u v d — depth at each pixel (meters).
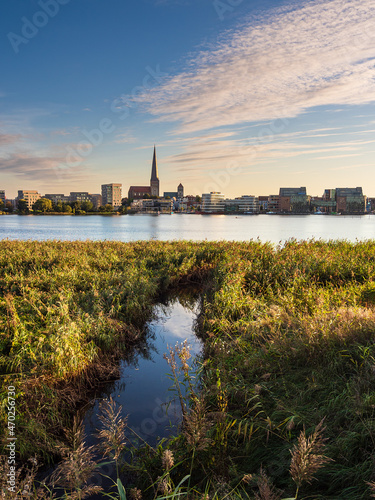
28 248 18.16
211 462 3.47
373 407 3.61
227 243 20.95
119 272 13.80
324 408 4.02
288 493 2.96
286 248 16.12
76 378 6.21
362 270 11.41
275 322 7.14
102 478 3.97
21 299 8.63
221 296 9.88
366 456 3.15
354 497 2.76
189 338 9.09
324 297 8.43
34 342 6.18
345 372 4.82
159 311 11.72
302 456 2.25
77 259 14.95
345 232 62.16
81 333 7.36
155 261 17.31
